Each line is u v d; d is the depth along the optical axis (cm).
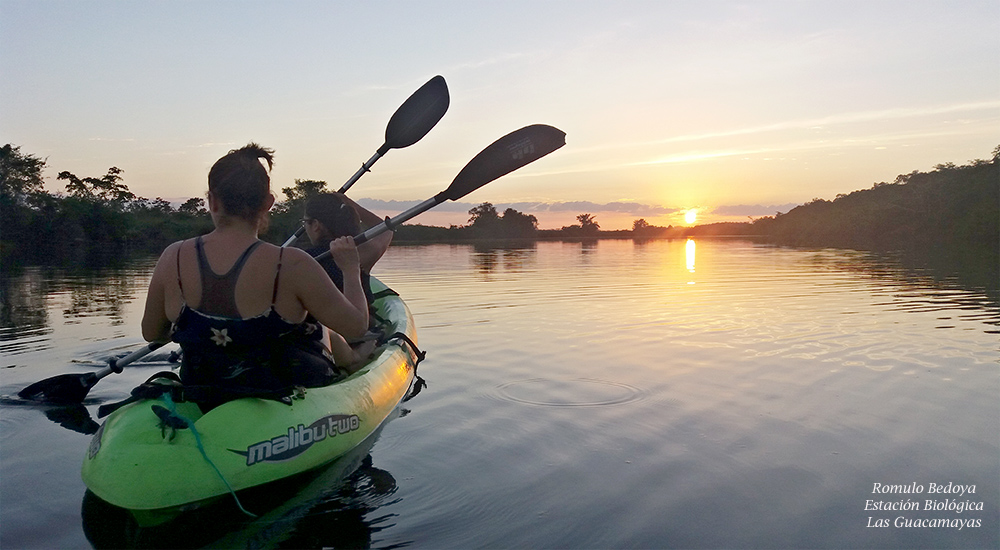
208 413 223
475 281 1012
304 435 239
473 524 199
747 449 265
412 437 280
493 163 333
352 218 368
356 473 240
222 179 219
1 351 465
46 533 195
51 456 265
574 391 355
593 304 722
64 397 341
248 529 196
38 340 506
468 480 233
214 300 221
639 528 197
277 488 226
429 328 566
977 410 317
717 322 589
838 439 277
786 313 640
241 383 234
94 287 942
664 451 263
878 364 416
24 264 1530
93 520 204
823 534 194
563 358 441
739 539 191
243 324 222
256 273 220
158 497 200
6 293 856
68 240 3231
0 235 3011
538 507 211
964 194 3162
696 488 227
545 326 574
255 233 229
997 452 262
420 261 1603
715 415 311
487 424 298
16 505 215
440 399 340
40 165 3266
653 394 349
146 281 1046
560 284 955
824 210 4772
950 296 771
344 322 240
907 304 699
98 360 438
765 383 371
